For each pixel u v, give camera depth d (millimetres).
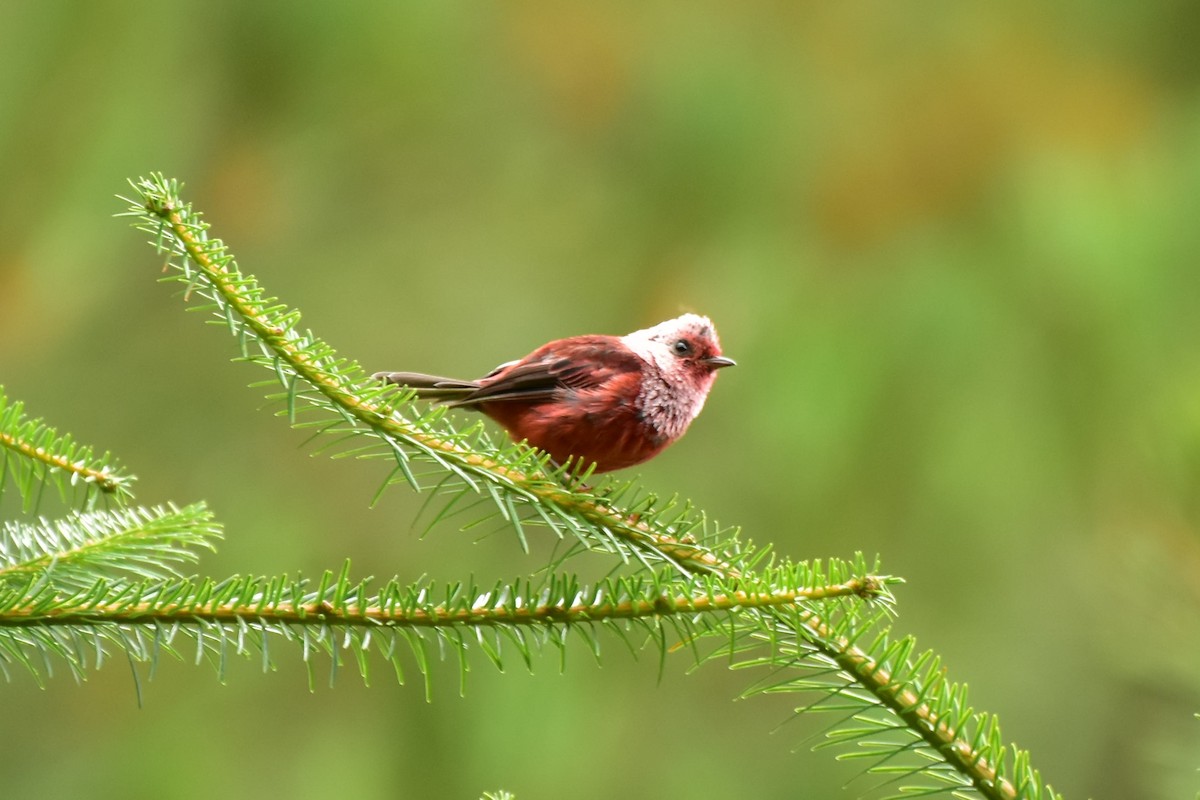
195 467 12906
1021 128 12352
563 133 13281
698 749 12188
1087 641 11852
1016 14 12750
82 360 13102
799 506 11578
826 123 12469
